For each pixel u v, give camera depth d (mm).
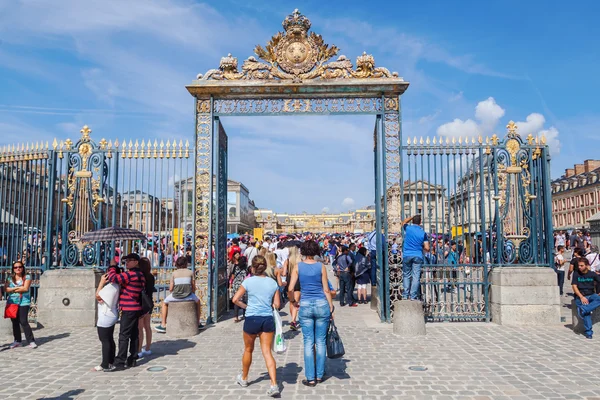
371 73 12469
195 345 9945
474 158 12453
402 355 8914
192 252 12367
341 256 16625
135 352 8367
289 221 130625
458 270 12750
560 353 8969
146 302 8555
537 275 11719
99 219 12438
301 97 12680
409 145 12383
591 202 64000
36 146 12594
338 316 13852
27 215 12492
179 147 12531
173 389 7008
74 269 12258
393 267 12445
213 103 12742
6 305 9844
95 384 7273
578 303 10578
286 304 16578
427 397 6602
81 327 11844
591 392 6762
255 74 12562
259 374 7754
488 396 6621
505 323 11656
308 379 7090
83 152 12570
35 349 9617
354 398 6574
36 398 6645
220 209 13469
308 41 12539
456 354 8961
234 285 13555
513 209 12508
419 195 16484
